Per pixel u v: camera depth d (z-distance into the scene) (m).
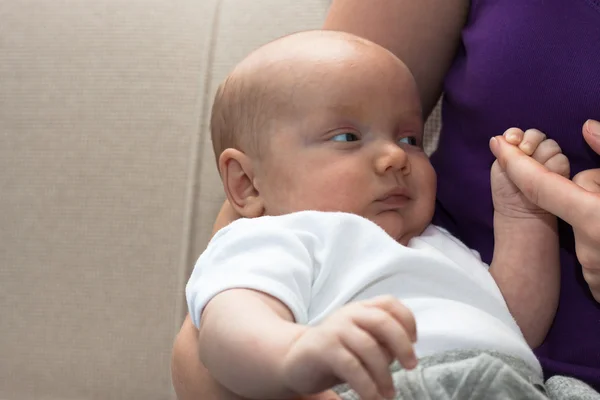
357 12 0.97
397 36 0.95
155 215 1.15
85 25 1.24
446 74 0.98
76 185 1.17
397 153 0.77
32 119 1.20
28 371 1.13
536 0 0.78
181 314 1.11
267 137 0.81
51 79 1.21
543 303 0.81
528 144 0.77
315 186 0.78
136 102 1.19
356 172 0.78
